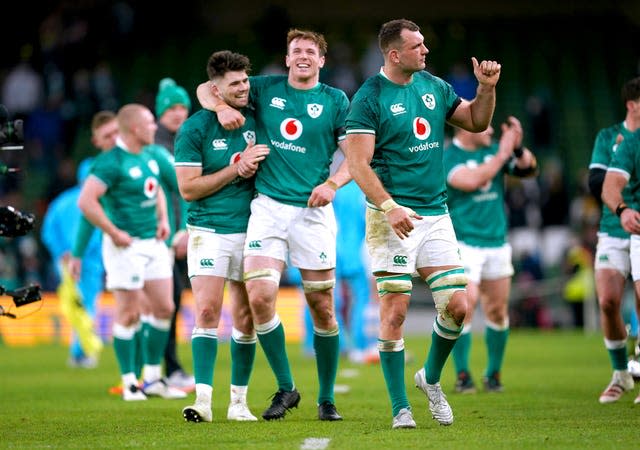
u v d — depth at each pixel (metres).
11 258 74.56
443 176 26.14
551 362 49.94
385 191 24.88
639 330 31.55
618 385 32.56
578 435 24.28
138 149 35.75
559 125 100.75
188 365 50.81
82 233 39.16
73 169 84.75
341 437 24.02
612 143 32.56
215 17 115.31
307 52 27.72
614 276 32.19
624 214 29.19
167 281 36.00
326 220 27.64
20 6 102.62
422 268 25.78
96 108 95.31
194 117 28.05
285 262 27.81
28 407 33.00
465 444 22.78
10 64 102.75
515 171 37.88
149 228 35.78
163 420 28.48
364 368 48.31
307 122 27.59
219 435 24.73
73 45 98.06
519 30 113.25
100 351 61.38
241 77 27.66
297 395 28.58
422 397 34.28
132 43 107.50
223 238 27.78
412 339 68.56
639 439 23.58
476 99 26.05
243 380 28.45
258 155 27.03
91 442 23.98
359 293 52.53
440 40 111.75
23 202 87.56
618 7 114.94
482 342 64.81
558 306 78.62
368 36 111.88
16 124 26.80
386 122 25.42
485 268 37.47
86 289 50.84
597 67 108.31
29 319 70.25
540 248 81.19
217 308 27.77
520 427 25.91
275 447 22.56
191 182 27.56
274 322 27.80
